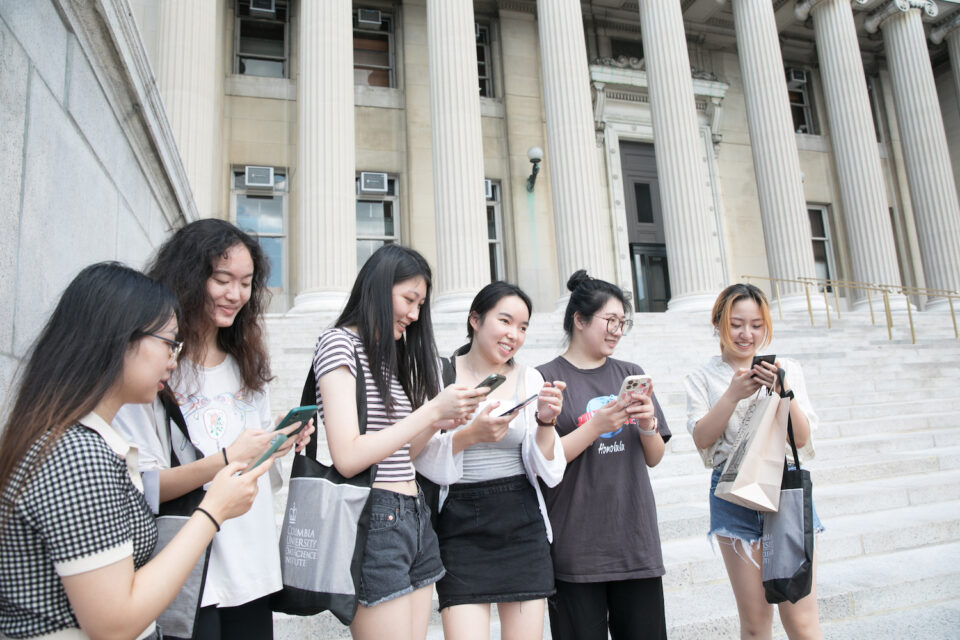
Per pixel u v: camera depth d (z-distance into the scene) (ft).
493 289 9.10
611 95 58.70
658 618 8.68
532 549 8.15
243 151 48.55
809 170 63.77
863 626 12.66
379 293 7.30
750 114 51.31
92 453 4.64
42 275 8.12
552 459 8.14
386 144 52.42
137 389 5.12
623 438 9.14
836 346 35.81
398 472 7.26
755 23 51.60
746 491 8.25
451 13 42.52
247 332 7.46
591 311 9.74
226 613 6.57
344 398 6.81
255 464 5.63
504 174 54.65
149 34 36.68
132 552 4.70
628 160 59.06
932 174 55.26
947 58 66.33
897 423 26.18
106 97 10.81
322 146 38.55
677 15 47.88
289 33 51.70
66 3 8.53
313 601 6.28
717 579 14.23
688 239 44.29
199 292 6.78
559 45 44.62
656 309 57.26
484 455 8.43
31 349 5.06
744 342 9.89
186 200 17.87
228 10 50.47
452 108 41.22
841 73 54.60
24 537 4.43
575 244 42.19
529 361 29.09
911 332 39.06
